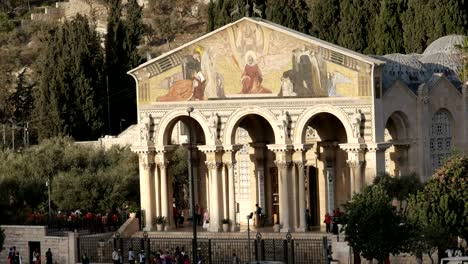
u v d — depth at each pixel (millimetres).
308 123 111625
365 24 151375
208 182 115375
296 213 111562
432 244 90688
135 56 163375
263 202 119250
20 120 168625
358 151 108188
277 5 155000
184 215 125625
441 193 92688
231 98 113438
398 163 113188
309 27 156875
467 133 116188
